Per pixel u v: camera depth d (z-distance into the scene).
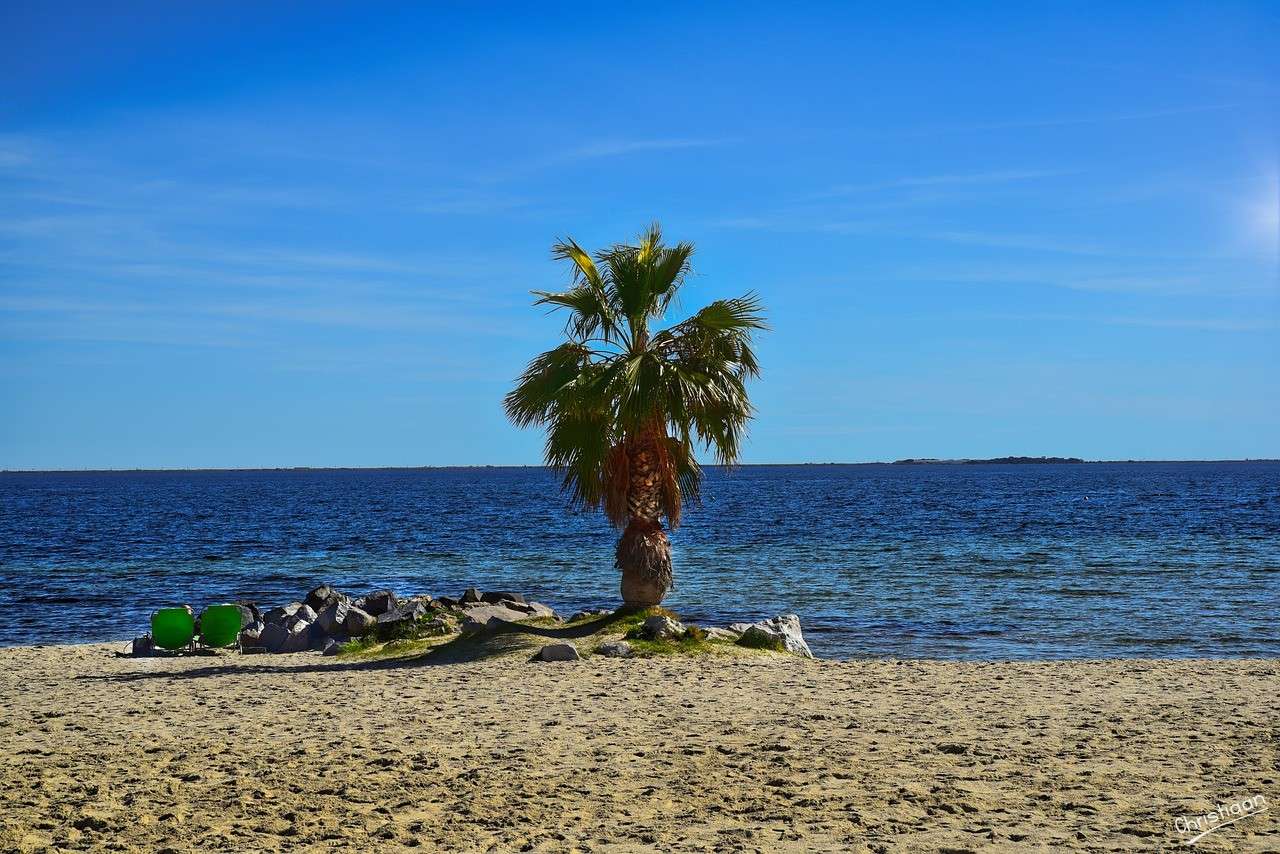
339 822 7.40
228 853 6.71
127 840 6.98
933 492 130.88
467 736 10.57
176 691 14.22
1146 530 56.22
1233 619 25.36
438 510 94.31
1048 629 24.30
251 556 47.56
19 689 14.77
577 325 18.42
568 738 10.41
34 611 29.83
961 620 25.84
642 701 12.57
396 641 19.33
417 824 7.32
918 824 7.19
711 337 17.89
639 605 18.53
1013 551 44.47
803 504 97.12
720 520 71.06
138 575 39.44
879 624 25.33
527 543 54.25
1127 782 8.31
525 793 8.16
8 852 6.69
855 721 11.21
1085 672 15.01
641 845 6.82
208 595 33.53
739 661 15.83
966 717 11.39
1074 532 55.62
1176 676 14.59
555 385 17.39
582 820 7.41
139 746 10.26
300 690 14.00
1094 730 10.55
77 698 13.70
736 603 29.42
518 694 13.14
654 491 18.34
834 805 7.73
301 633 20.33
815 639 23.27
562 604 30.86
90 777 8.84
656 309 18.39
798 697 12.82
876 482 191.88
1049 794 7.95
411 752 9.79
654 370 17.28
